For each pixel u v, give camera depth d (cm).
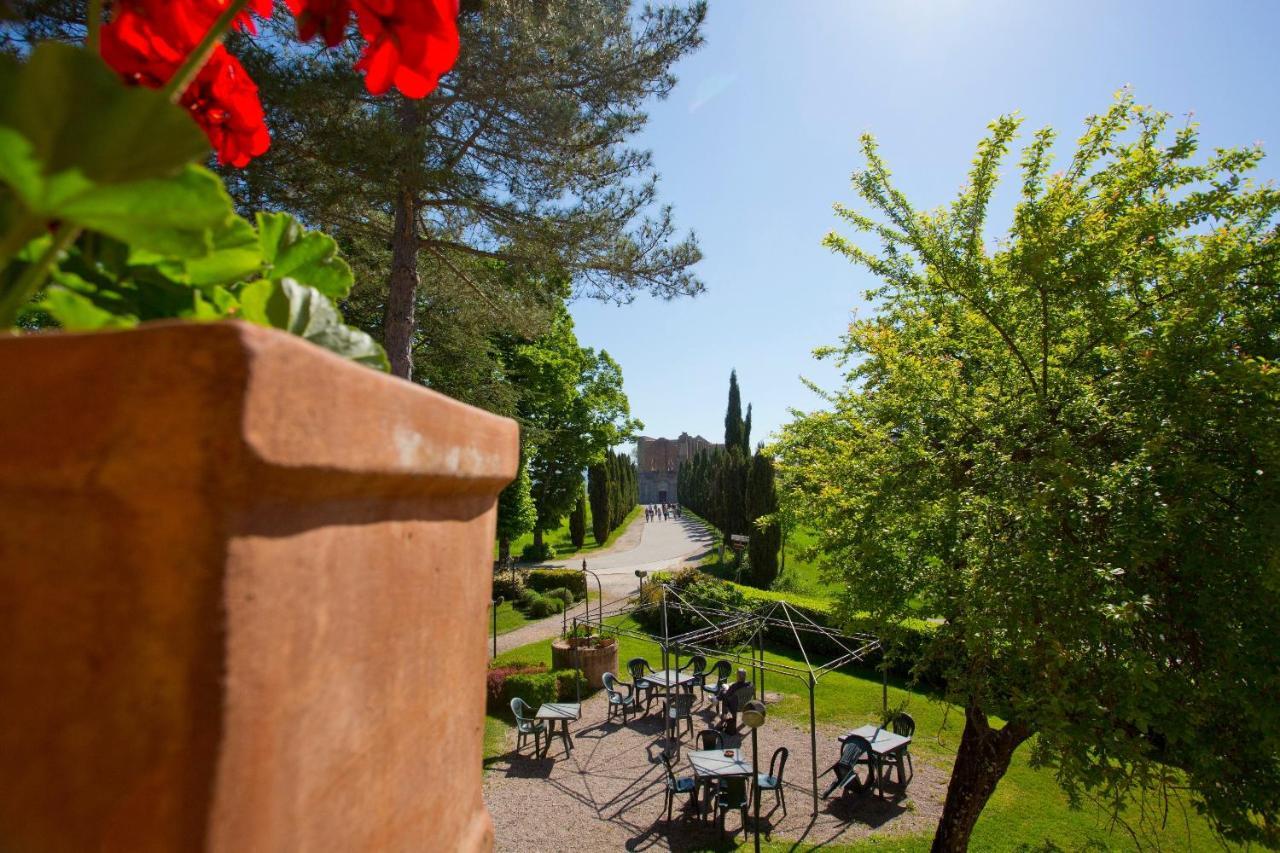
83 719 29
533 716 1036
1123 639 405
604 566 2698
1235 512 411
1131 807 788
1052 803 808
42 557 30
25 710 30
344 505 41
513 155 766
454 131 759
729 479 2566
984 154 522
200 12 71
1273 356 444
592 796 879
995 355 557
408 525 51
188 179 33
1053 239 454
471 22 679
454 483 57
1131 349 460
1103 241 446
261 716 32
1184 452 419
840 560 617
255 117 76
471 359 1251
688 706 1104
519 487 2159
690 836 777
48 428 29
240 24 75
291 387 31
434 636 57
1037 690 415
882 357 575
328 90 591
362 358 60
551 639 1597
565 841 767
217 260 54
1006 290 525
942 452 541
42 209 32
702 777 778
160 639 28
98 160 31
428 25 61
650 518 5138
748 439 3941
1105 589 390
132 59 70
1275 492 390
